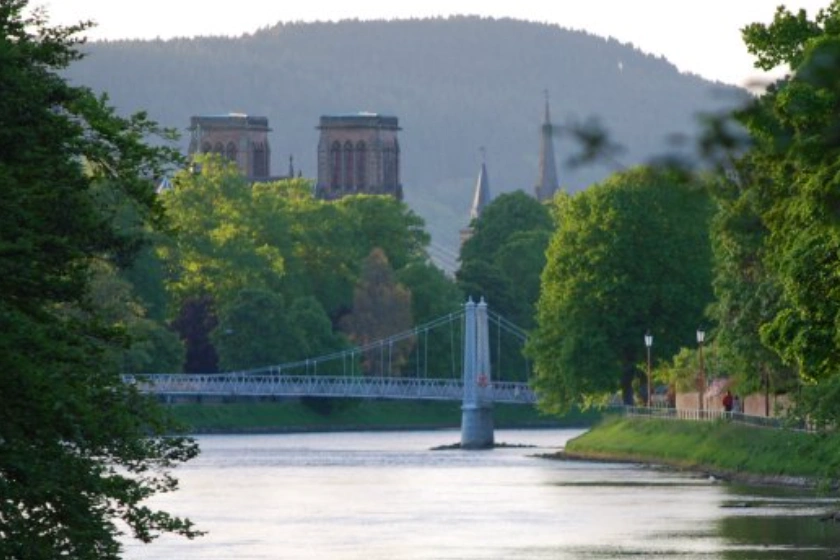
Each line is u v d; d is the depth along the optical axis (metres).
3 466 89.06
